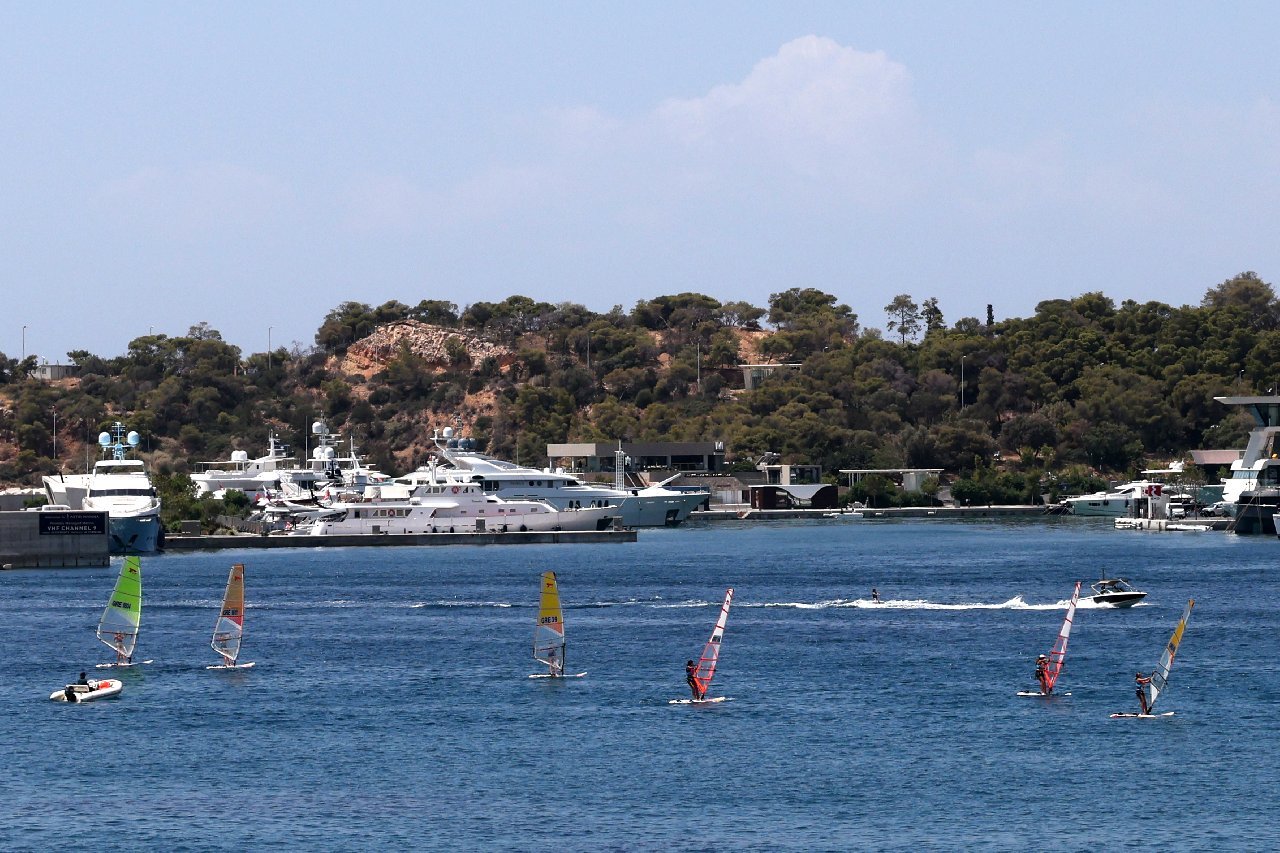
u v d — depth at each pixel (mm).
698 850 166875
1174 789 186750
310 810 183250
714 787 190875
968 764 199875
